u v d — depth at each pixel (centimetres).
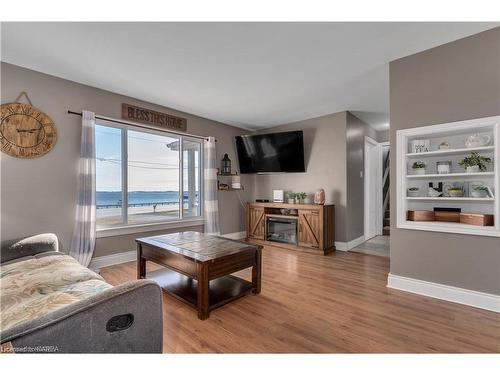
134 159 373
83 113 302
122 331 101
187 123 432
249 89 329
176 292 235
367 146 521
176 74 286
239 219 528
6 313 129
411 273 248
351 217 436
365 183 506
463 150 224
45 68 271
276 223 466
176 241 267
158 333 112
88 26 200
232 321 197
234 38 218
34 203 275
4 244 216
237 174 514
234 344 167
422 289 240
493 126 210
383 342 169
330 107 402
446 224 230
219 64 263
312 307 219
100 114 326
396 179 255
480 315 202
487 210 227
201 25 200
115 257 339
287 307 219
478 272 214
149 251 265
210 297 225
